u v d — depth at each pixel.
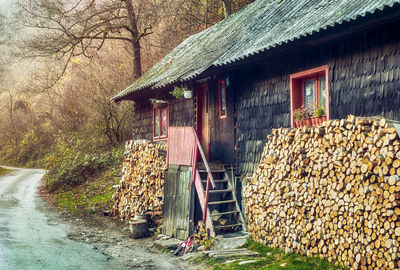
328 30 6.96
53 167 21.42
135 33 23.67
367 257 5.45
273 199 7.40
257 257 7.16
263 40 8.80
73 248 8.88
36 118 43.28
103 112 24.59
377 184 5.38
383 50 6.76
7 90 47.03
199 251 8.36
